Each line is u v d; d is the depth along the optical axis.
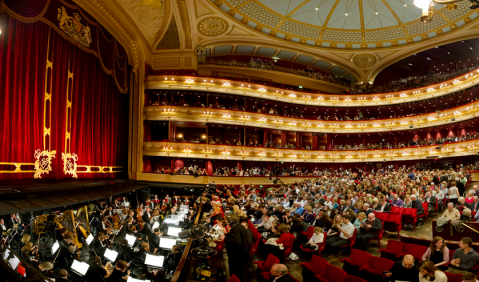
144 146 25.56
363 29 29.47
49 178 15.22
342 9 27.33
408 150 32.34
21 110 13.55
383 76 39.28
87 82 18.81
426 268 5.35
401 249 7.62
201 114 27.17
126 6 20.17
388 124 33.75
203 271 7.71
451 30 27.88
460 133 31.95
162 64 27.89
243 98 30.03
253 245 8.88
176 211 13.73
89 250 8.76
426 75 37.06
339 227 9.48
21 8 12.23
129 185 21.41
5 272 3.94
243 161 30.12
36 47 14.32
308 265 7.03
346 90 36.81
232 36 28.72
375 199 12.66
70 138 17.02
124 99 25.00
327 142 35.66
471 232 8.80
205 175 25.16
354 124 34.25
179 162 27.36
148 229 9.85
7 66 12.70
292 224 10.48
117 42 21.91
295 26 28.89
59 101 16.16
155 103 26.64
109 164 21.77
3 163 12.57
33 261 8.00
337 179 25.09
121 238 9.47
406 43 30.75
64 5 15.56
